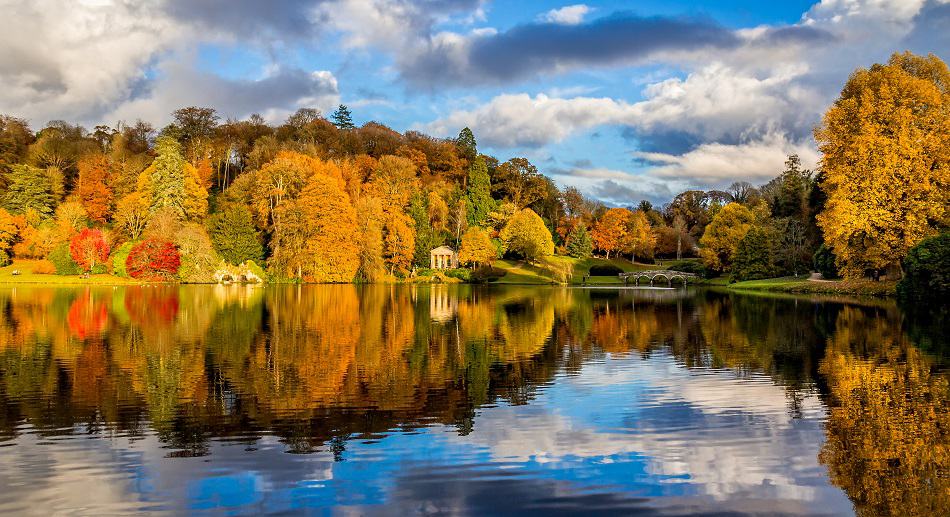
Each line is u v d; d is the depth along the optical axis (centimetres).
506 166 14375
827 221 5516
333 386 1984
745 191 16212
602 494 1152
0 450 1361
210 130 14062
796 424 1566
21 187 9706
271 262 8550
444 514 1063
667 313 4619
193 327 3450
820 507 1095
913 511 1073
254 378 2091
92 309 4469
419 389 1955
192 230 8394
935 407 1709
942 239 4447
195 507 1085
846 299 5509
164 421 1580
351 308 4844
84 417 1614
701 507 1095
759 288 7906
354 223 9012
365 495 1139
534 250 11800
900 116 5066
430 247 11012
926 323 3569
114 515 1054
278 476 1223
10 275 8194
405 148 14375
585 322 3962
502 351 2722
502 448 1394
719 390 1945
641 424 1577
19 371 2180
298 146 12694
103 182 11100
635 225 13938
